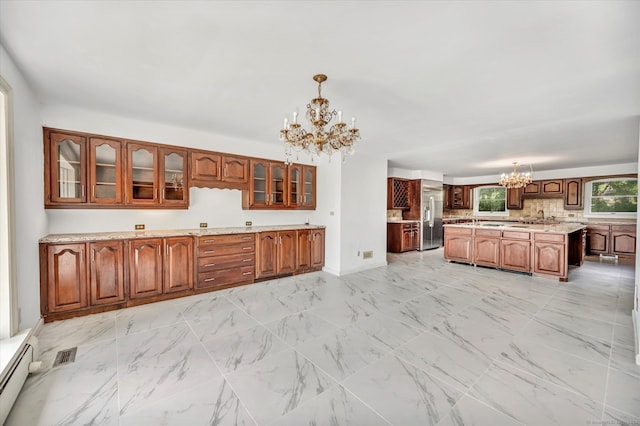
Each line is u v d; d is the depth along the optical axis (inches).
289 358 85.0
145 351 88.4
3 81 73.7
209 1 56.4
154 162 138.6
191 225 160.1
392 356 86.3
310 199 201.8
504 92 100.3
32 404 64.8
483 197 351.9
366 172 204.2
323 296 142.6
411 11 59.0
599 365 81.4
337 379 74.8
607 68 83.0
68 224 126.6
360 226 199.8
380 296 142.9
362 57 77.5
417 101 108.4
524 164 255.4
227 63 81.3
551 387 71.6
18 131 86.0
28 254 93.7
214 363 82.0
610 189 261.7
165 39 69.9
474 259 213.8
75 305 112.9
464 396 68.2
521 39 69.0
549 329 104.8
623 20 61.0
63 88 98.8
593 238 258.2
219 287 152.3
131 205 132.2
